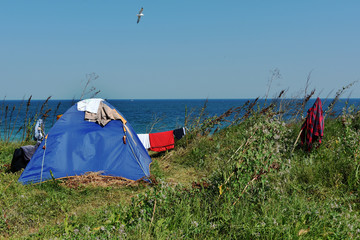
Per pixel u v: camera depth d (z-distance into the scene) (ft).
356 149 20.80
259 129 18.61
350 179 18.65
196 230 13.33
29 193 20.30
